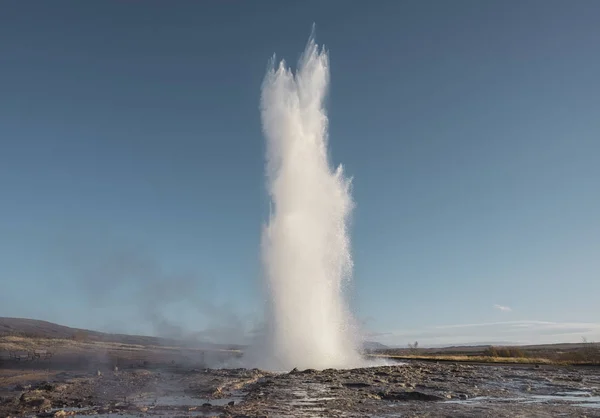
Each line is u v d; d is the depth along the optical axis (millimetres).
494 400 20734
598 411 17484
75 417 16844
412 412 17297
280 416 16453
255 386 25281
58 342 64188
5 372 32250
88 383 25875
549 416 16469
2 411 17703
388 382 25719
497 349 71688
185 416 16703
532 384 25828
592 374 31625
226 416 16500
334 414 16859
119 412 17578
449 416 16516
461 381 26531
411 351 106875
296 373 30250
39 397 20391
